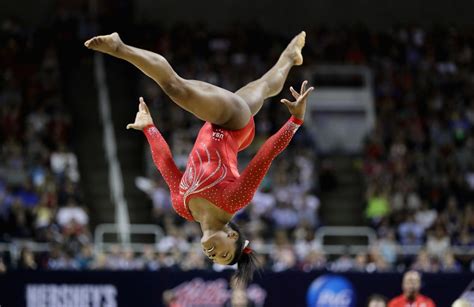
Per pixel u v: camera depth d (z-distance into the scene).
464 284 18.27
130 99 30.50
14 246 20.59
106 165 28.08
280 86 10.53
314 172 27.75
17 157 25.83
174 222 24.08
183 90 9.07
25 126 27.97
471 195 26.50
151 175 27.25
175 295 18.11
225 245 9.45
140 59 8.85
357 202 27.83
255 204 23.88
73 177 25.67
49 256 20.55
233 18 35.09
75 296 18.25
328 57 32.84
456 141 29.03
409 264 21.42
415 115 30.17
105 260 19.98
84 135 29.03
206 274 18.25
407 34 33.75
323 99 31.73
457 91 31.50
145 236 25.17
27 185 24.41
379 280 18.25
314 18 35.34
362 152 29.75
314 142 29.58
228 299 18.14
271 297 18.20
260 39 32.88
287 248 20.56
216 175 9.41
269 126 28.84
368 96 31.83
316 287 18.25
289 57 10.78
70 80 30.97
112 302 18.22
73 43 32.00
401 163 27.25
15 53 30.73
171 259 20.30
